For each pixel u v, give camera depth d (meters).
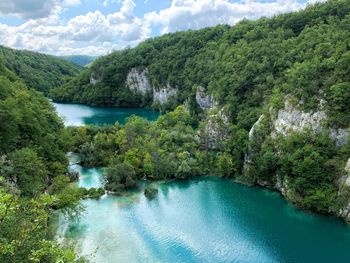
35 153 72.38
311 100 82.31
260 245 62.06
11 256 22.27
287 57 113.38
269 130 91.31
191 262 56.75
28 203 28.67
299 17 139.50
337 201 70.94
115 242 62.47
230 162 95.75
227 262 57.00
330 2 137.00
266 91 107.81
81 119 189.62
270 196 83.31
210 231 67.06
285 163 79.94
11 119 72.69
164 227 68.50
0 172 61.47
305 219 71.44
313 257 58.44
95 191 83.94
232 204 79.50
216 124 113.12
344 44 91.62
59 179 77.31
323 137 76.88
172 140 113.44
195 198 83.19
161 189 89.38
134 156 99.12
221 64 151.50
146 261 56.81
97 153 107.38
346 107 77.44
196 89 167.00
